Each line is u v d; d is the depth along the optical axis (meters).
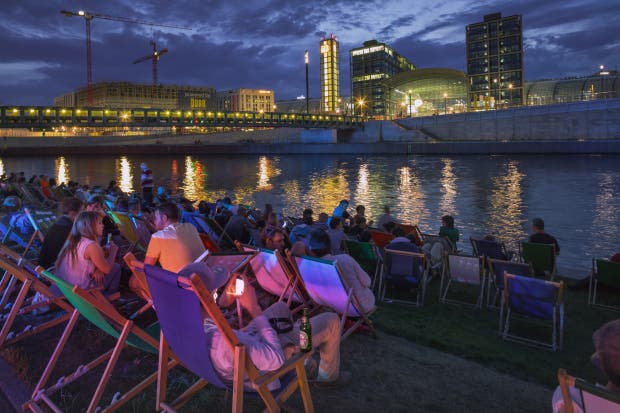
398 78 182.62
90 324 4.95
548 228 22.17
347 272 4.87
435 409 3.74
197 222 9.62
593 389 1.82
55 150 134.38
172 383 3.80
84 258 4.33
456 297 7.77
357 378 4.19
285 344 3.22
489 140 99.50
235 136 143.38
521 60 175.50
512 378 4.46
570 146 75.94
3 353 4.16
